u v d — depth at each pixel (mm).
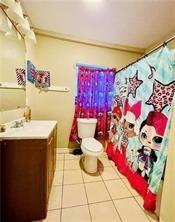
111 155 2664
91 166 2170
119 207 1510
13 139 1205
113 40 2703
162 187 1335
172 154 1209
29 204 1287
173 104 1238
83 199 1611
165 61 1424
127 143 2086
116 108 2600
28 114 2105
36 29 2443
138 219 1369
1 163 1197
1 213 1247
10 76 1555
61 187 1812
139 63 1880
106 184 1905
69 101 2783
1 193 1224
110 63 2934
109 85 2855
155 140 1507
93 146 2162
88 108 2805
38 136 1251
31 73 2295
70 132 2844
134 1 1677
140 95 1827
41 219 1332
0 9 1254
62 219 1344
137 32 2393
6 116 1487
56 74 2682
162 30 2303
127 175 2014
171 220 1187
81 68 2707
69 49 2699
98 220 1345
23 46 1900
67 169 2262
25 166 1243
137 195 1704
